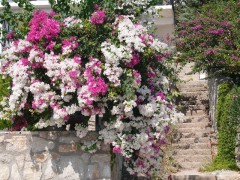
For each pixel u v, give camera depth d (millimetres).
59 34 5375
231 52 9422
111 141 5230
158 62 5617
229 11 10695
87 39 5312
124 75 5109
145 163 5574
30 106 5344
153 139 5270
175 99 10914
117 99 5094
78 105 5117
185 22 11086
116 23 5422
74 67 5035
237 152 8266
